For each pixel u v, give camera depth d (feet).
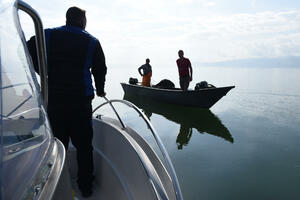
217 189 11.99
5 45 2.25
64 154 2.98
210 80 128.57
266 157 16.31
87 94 5.58
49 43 5.39
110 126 6.52
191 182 12.85
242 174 13.69
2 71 2.03
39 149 2.51
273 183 12.44
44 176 2.34
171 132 24.02
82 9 5.87
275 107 35.45
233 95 51.16
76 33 5.55
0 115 1.86
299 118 27.43
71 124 5.61
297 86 73.77
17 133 2.15
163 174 4.50
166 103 34.27
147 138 22.31
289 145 18.61
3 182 1.74
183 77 29.53
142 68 38.04
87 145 5.86
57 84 5.40
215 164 15.34
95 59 5.74
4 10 2.40
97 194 6.14
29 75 2.75
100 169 6.56
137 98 40.93
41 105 2.96
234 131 23.54
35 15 3.11
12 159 1.96
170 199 3.80
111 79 187.42
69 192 2.96
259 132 22.67
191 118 29.94
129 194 4.75
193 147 19.10
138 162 4.57
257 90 60.64
